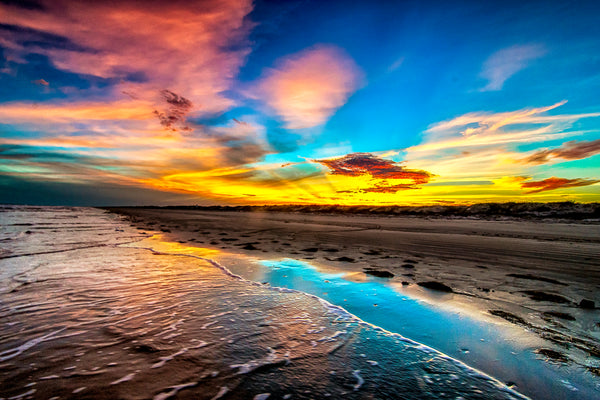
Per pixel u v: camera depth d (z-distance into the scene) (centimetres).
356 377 224
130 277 525
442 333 295
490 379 218
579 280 484
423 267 594
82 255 754
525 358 244
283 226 1739
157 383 213
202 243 1010
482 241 983
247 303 390
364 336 293
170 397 197
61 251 816
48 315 342
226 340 284
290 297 415
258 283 489
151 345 272
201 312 357
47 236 1197
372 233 1278
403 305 377
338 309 367
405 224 1786
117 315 345
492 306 365
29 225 1755
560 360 238
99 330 303
